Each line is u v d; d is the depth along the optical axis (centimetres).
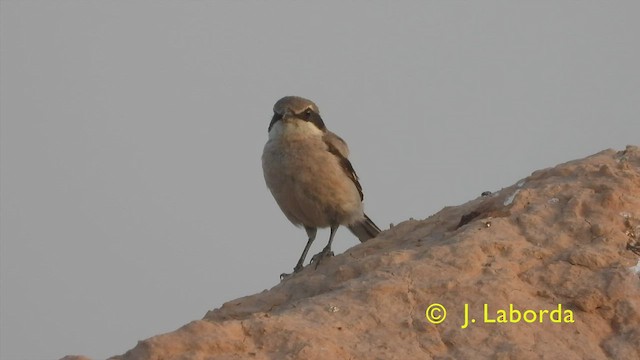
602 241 1306
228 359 1059
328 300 1204
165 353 1058
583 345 1159
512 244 1304
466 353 1123
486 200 1522
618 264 1260
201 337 1070
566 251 1302
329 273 1422
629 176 1420
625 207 1359
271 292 1409
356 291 1217
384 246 1559
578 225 1338
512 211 1416
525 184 1516
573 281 1241
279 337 1095
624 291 1214
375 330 1151
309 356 1070
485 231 1344
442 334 1150
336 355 1089
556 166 1526
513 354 1115
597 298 1209
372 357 1101
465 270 1252
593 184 1424
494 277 1238
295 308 1204
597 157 1541
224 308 1395
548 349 1140
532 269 1273
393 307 1189
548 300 1226
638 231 1331
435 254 1287
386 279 1234
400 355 1109
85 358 1064
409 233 1573
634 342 1159
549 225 1353
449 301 1201
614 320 1195
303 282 1395
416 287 1218
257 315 1161
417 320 1162
